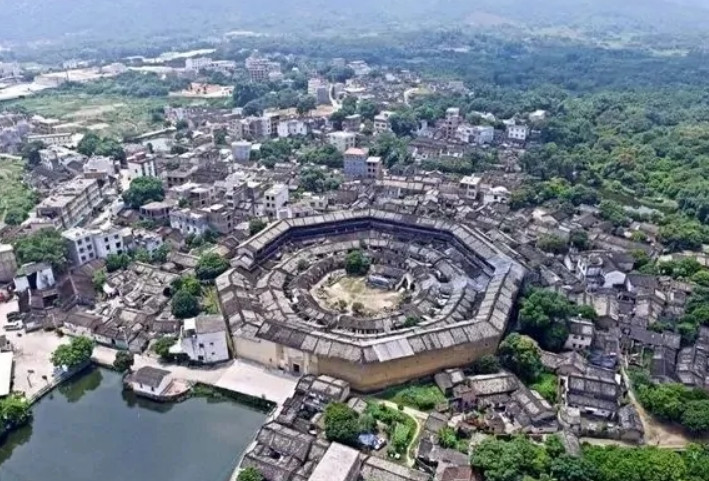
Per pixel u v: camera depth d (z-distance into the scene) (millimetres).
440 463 95750
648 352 129500
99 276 158125
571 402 109688
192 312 142000
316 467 91875
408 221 180750
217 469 100875
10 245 162875
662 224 194750
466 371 123438
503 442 97750
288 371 125562
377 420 108812
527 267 154625
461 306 139375
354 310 143875
